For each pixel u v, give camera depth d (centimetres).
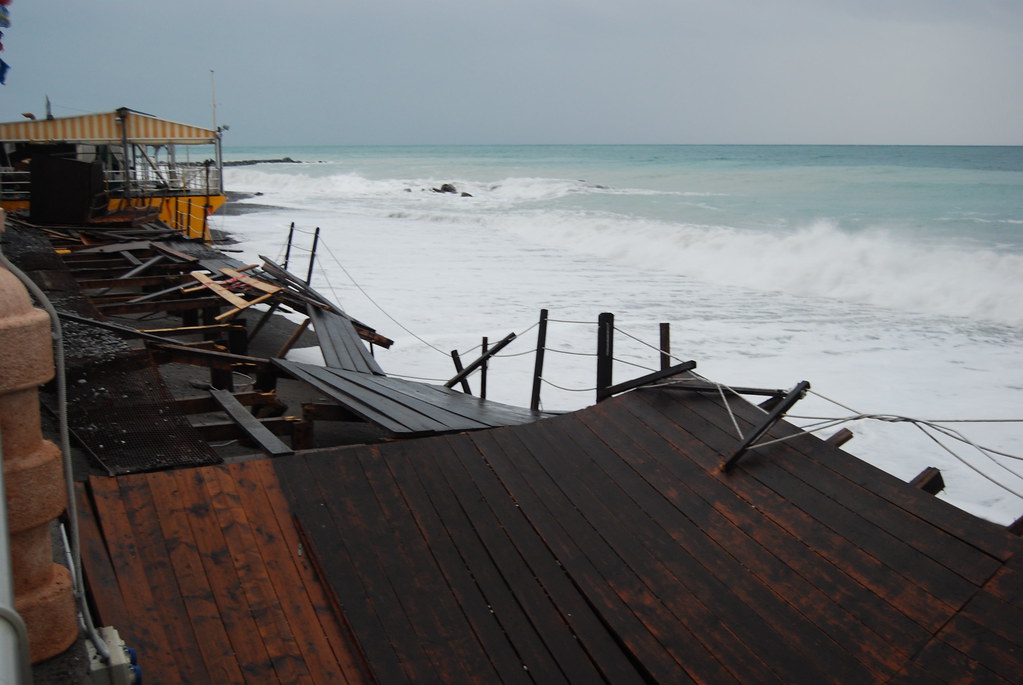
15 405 226
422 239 3175
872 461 982
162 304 1186
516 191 6038
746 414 601
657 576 468
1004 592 402
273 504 525
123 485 514
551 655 426
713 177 6153
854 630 405
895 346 1506
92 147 2461
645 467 568
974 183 4622
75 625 246
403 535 509
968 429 1075
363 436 923
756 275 2256
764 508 500
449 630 439
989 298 1847
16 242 1427
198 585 456
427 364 1383
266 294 1243
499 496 550
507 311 1797
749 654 406
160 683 391
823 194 4331
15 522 222
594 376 1307
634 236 2892
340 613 446
